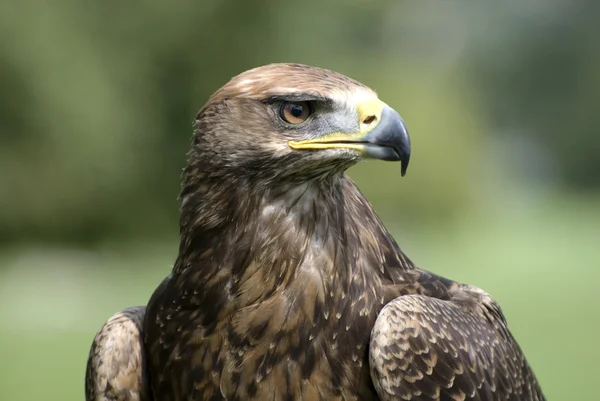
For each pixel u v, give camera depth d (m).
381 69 35.31
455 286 4.90
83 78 28.84
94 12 29.66
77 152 29.39
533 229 36.62
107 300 20.33
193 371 4.41
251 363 4.33
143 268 26.64
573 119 59.47
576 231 35.53
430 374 4.30
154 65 30.98
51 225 30.50
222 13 31.38
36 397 12.13
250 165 4.39
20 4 27.89
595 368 13.55
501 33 65.50
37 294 21.38
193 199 4.52
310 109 4.41
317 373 4.34
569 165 59.62
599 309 19.17
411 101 35.62
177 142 32.28
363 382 4.38
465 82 40.81
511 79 63.84
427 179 35.72
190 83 31.84
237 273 4.40
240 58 31.89
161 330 4.52
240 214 4.43
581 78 60.06
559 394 11.99
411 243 32.56
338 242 4.43
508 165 62.41
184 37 31.09
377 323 4.34
